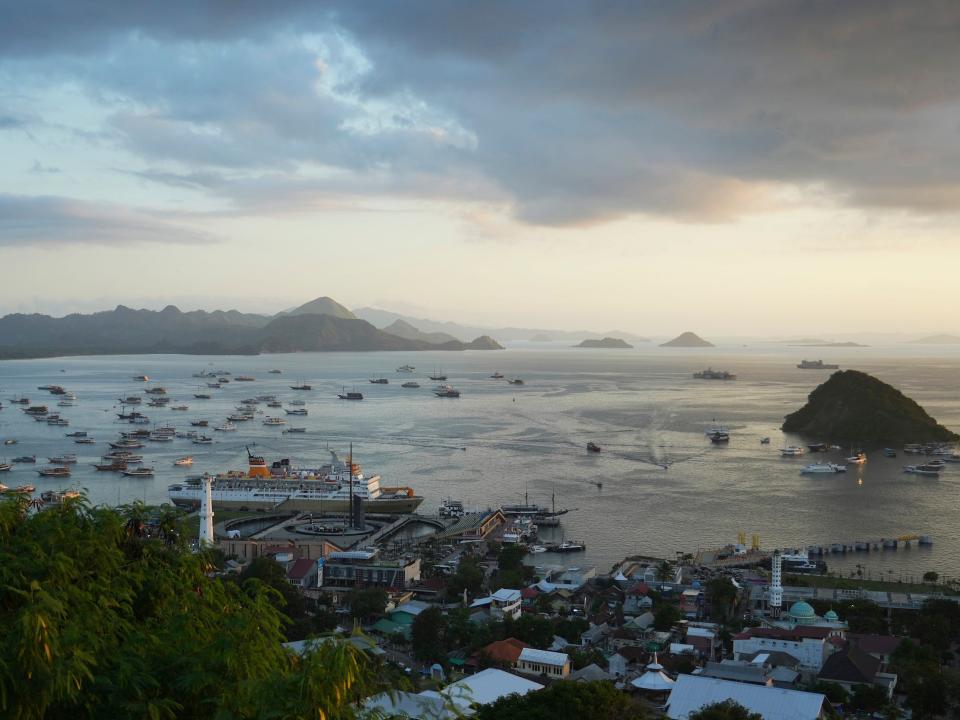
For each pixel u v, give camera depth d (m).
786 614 184.12
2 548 51.59
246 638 49.78
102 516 58.50
